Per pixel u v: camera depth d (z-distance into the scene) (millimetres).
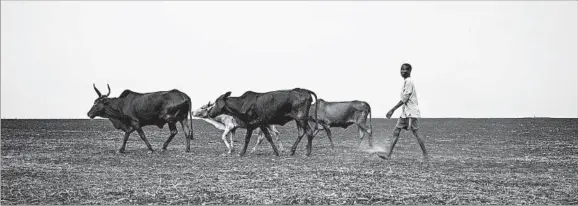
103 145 21047
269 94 16422
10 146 20094
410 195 9383
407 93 14344
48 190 9875
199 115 18703
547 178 11383
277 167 13289
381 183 10656
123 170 12695
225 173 12133
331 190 9867
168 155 16578
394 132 14938
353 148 20234
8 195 9359
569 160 15117
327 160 15117
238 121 17094
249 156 16453
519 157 16016
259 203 8734
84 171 12484
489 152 17969
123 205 8547
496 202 8789
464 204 8641
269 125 17984
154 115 17281
